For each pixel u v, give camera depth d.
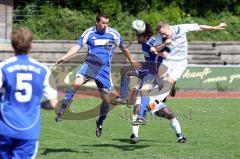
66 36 73.06
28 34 15.06
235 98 53.91
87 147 25.30
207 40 75.31
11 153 15.20
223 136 29.19
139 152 23.95
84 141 27.20
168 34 25.36
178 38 25.67
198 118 37.72
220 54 72.12
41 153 23.56
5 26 71.19
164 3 78.81
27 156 15.06
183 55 25.83
